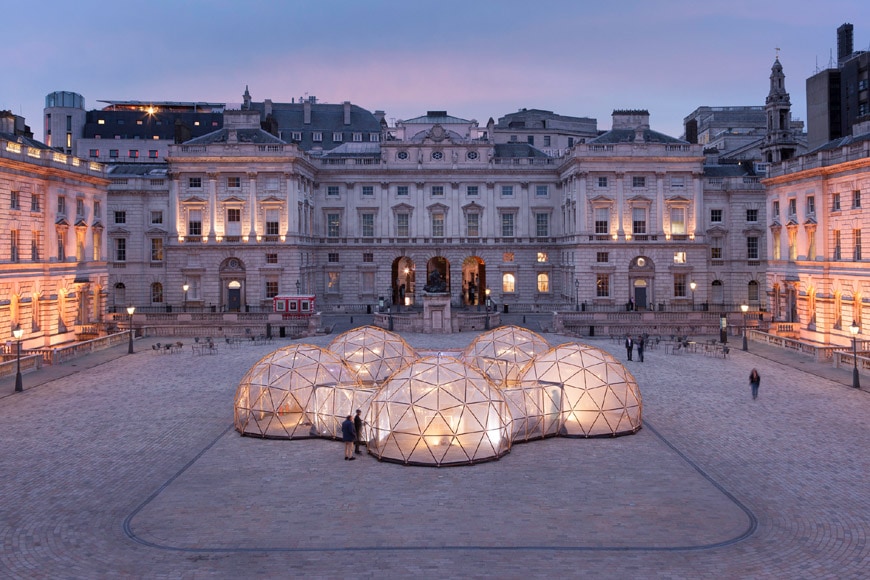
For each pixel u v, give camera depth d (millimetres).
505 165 109875
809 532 24953
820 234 69062
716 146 156125
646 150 99938
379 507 27344
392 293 110500
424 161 109562
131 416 41750
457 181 109500
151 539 24547
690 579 21578
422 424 32812
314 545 23953
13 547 24031
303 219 103188
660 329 81500
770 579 21594
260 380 38062
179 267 98688
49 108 163125
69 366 59000
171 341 75500
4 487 29781
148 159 156000
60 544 24219
